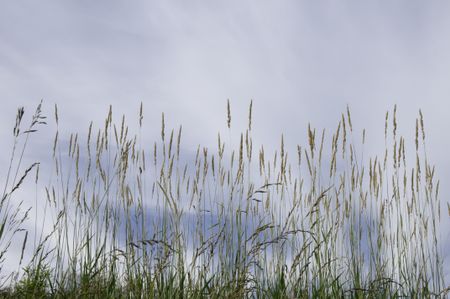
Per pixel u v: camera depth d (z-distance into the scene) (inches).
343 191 89.7
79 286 76.7
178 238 82.5
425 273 85.8
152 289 77.8
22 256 74.7
